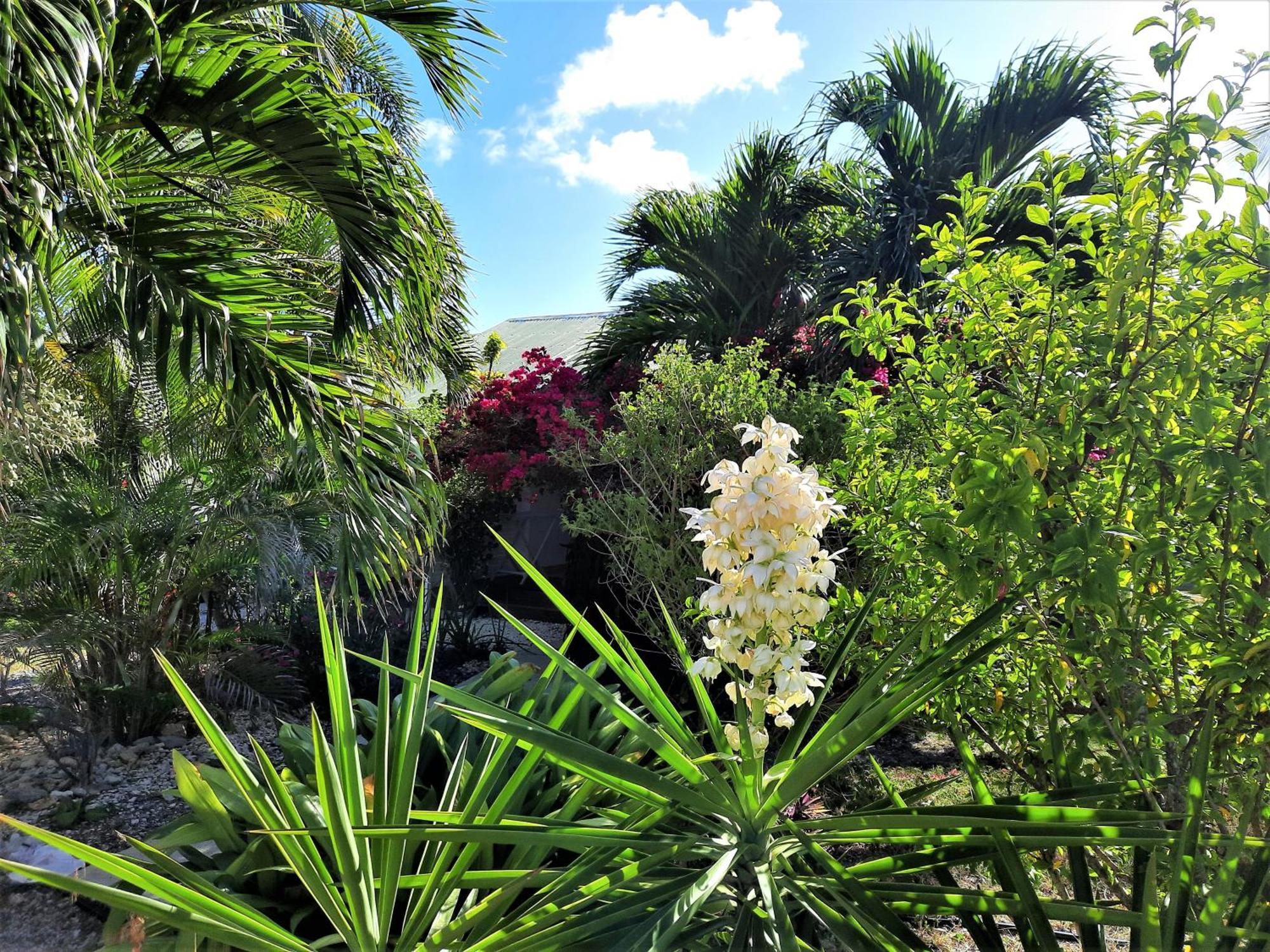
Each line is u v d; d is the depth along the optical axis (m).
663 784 1.53
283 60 3.50
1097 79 6.75
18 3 2.48
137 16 3.36
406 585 5.50
